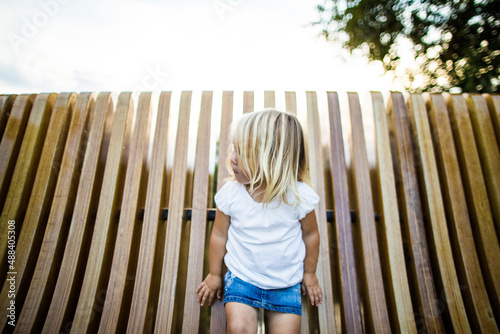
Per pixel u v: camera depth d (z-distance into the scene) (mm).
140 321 1088
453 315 1104
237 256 987
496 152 1354
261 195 976
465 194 1351
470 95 1498
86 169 1318
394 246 1218
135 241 1273
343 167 1344
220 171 1332
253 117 1012
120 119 1409
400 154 1363
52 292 1188
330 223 1353
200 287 1102
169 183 1437
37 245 1240
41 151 1411
